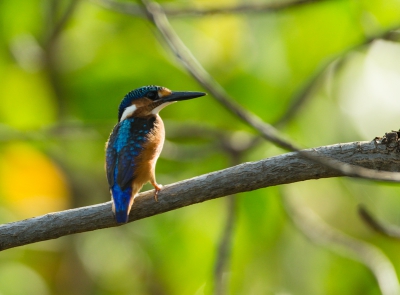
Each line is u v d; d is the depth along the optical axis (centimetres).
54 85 1223
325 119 1198
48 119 1221
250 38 1201
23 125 1215
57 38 1205
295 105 1076
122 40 1214
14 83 1205
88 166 1280
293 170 671
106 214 708
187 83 1190
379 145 670
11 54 1215
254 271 1178
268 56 1192
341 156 674
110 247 1361
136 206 722
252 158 1179
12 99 1209
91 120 1209
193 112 1212
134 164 799
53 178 1240
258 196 1146
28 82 1207
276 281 1173
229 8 1039
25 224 704
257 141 1132
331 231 1080
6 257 1305
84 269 1327
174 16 1059
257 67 1188
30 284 1298
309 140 1189
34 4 1189
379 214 1165
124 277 1358
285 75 1188
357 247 1040
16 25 1207
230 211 1011
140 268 1327
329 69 1091
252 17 1196
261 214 1155
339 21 1164
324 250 1163
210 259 1178
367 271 1115
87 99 1205
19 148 1214
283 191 1121
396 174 597
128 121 881
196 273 1184
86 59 1223
